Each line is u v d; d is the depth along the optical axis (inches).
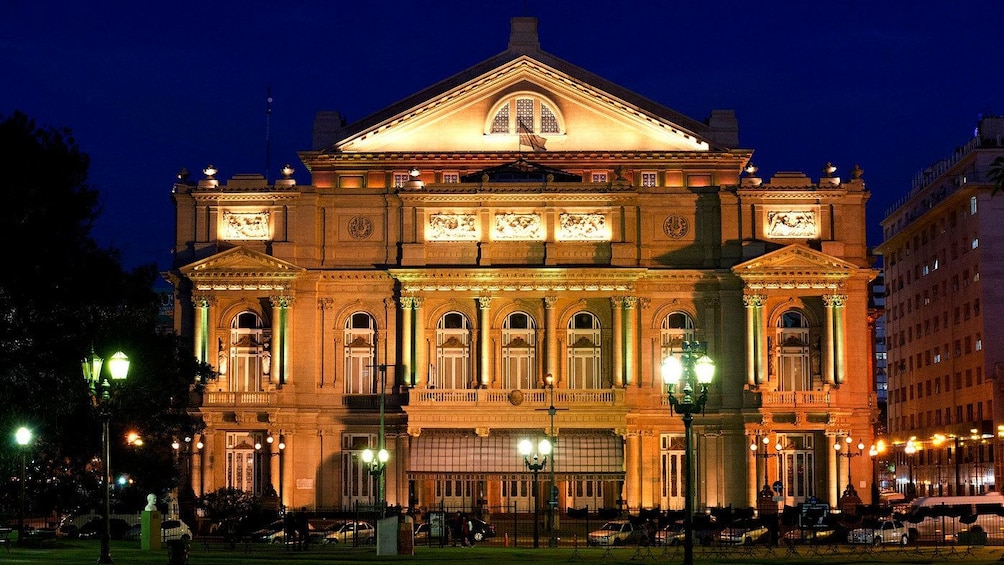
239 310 4271.7
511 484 4210.1
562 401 4143.7
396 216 4288.9
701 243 4266.7
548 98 4463.6
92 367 2124.8
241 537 3073.3
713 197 4271.7
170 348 3698.3
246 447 4234.7
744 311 4210.1
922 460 6136.8
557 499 3799.2
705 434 4207.7
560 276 4195.4
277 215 4284.0
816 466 4190.5
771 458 4153.5
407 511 3754.9
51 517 3826.3
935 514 2915.8
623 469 4111.7
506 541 3400.6
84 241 3002.0
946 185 5900.6
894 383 6707.7
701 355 2084.2
